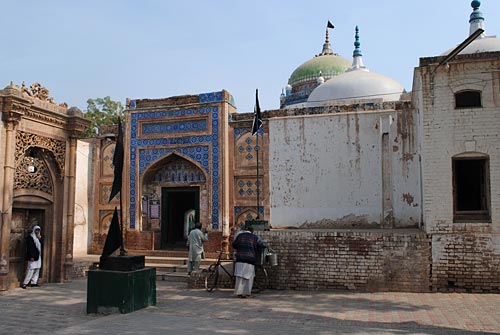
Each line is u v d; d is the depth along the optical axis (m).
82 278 10.77
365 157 10.34
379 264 8.09
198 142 12.66
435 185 7.90
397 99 13.28
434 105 8.00
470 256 7.66
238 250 8.09
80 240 13.45
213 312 6.65
